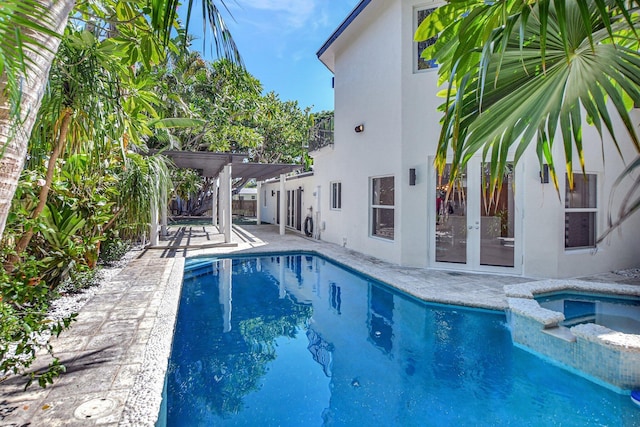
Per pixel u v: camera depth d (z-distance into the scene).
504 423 3.04
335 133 11.95
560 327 4.10
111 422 2.42
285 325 5.45
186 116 13.63
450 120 2.36
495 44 2.16
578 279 6.97
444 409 3.28
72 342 3.76
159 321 4.42
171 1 2.61
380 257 9.33
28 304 3.71
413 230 8.24
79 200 5.52
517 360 4.15
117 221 7.70
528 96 2.33
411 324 5.27
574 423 3.01
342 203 11.46
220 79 15.55
